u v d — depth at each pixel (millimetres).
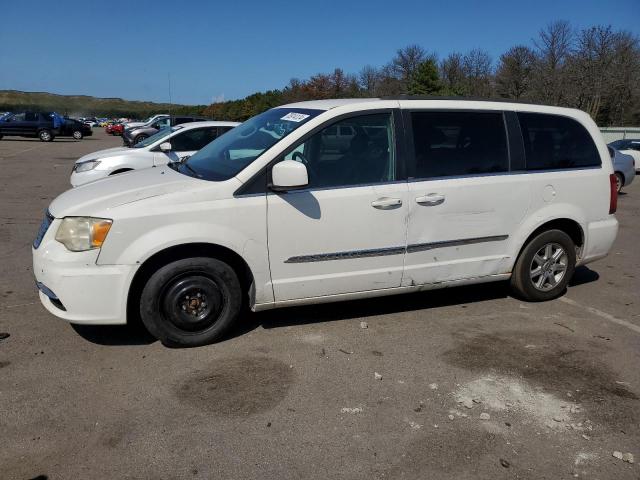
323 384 3479
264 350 3938
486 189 4512
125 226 3594
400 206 4195
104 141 34000
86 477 2588
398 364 3775
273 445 2854
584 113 5121
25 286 5176
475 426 3064
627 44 41000
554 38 43688
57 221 3721
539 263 4992
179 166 4641
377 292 4328
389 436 2953
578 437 2992
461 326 4480
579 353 4020
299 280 4043
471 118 4551
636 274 6207
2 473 2594
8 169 15766
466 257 4574
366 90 63250
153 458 2730
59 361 3691
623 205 11906
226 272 3889
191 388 3391
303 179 3686
